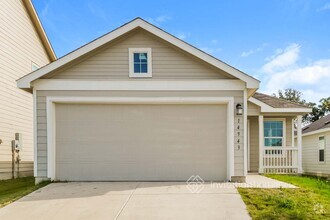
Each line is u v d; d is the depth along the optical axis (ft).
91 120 28.12
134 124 28.17
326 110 112.27
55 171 27.63
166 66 28.07
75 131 27.96
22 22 40.91
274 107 38.52
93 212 18.28
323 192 23.15
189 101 27.76
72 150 27.86
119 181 27.55
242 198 20.84
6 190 25.75
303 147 56.18
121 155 27.96
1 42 35.40
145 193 22.45
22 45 40.81
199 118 28.19
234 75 27.25
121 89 27.84
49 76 27.68
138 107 28.30
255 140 42.22
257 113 39.27
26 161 40.70
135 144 28.07
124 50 28.19
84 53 27.17
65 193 22.75
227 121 27.96
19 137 38.27
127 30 27.45
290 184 26.17
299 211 17.97
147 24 27.48
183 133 28.12
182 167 27.94
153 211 18.31
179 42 27.40
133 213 17.99
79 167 27.78
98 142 28.02
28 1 41.06
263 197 20.97
